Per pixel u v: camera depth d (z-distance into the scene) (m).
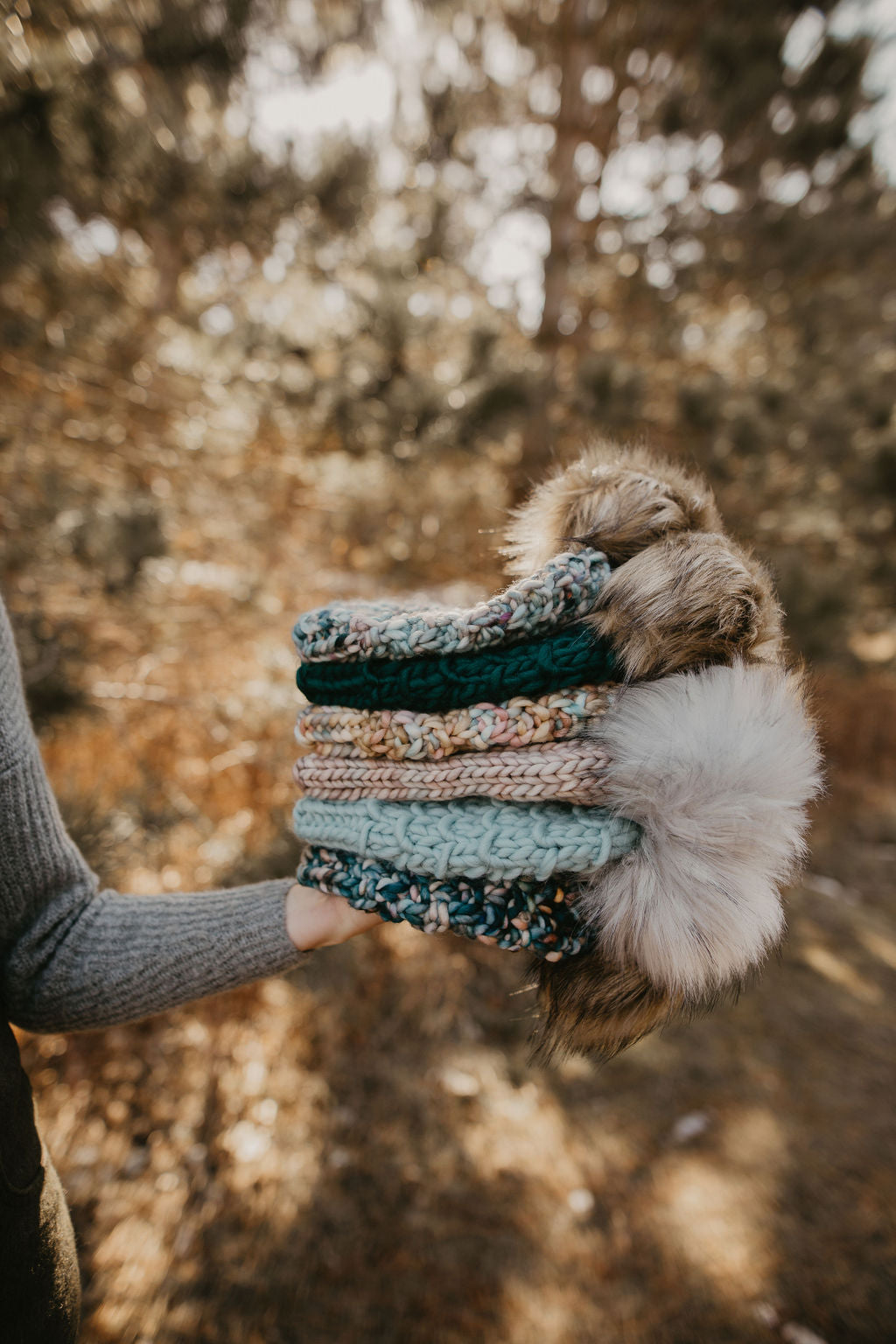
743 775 0.62
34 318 2.69
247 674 2.97
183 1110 1.97
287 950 0.70
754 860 0.64
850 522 4.87
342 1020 2.30
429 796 0.66
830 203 4.67
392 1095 2.12
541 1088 2.22
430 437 2.73
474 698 0.65
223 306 3.65
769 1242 1.79
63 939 0.67
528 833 0.64
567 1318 1.61
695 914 0.61
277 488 3.62
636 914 0.62
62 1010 0.67
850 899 3.57
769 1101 2.24
